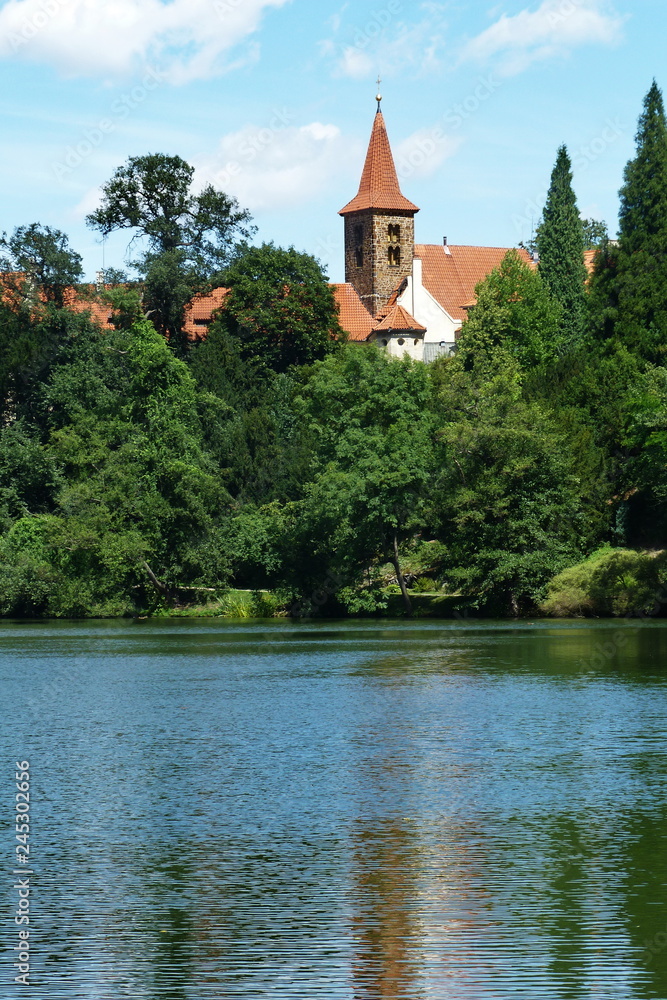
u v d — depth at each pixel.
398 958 24.59
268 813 36.91
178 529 135.62
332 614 134.50
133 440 139.25
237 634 108.44
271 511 135.75
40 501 149.25
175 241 179.00
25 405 162.50
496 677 70.81
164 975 23.81
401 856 32.06
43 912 27.72
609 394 138.75
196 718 56.56
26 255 168.88
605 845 33.03
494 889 29.09
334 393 130.38
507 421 121.44
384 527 126.88
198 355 164.12
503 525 118.00
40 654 90.44
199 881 29.98
